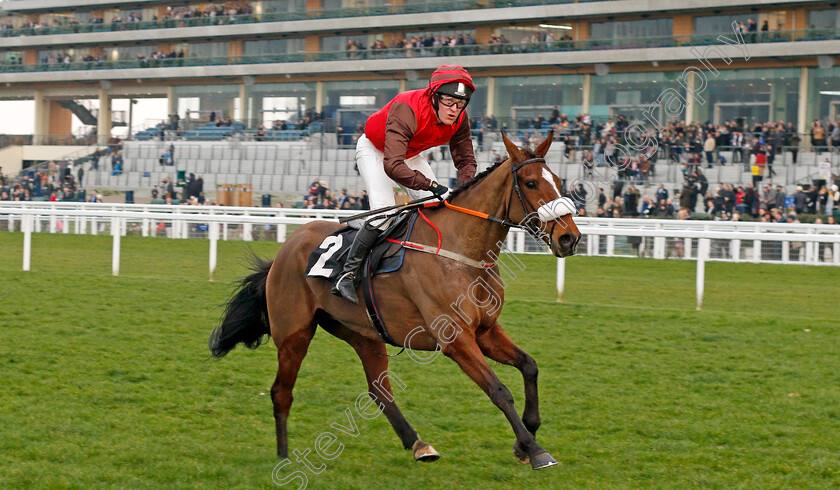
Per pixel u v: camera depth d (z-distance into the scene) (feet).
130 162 81.10
